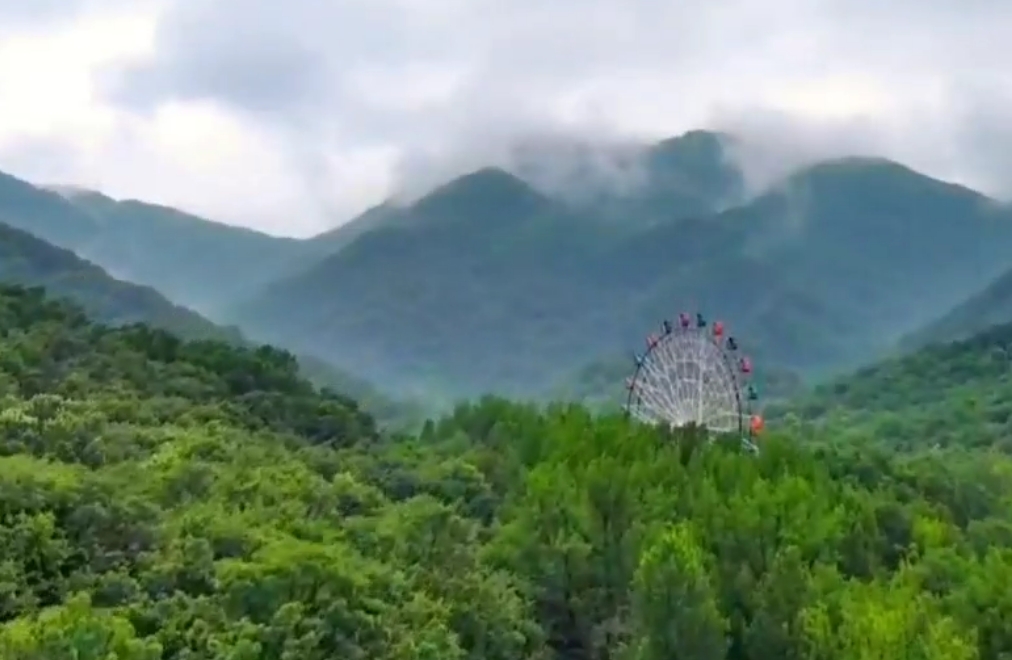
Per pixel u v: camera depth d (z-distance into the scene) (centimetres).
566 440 13188
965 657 9150
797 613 9619
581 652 10212
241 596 7875
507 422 14162
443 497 11725
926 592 10638
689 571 9294
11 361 12500
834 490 12731
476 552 10494
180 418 12150
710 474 12438
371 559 9075
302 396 14625
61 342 13688
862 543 11419
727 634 9638
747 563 10525
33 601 7769
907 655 9188
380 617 7988
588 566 10525
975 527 13425
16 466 9081
